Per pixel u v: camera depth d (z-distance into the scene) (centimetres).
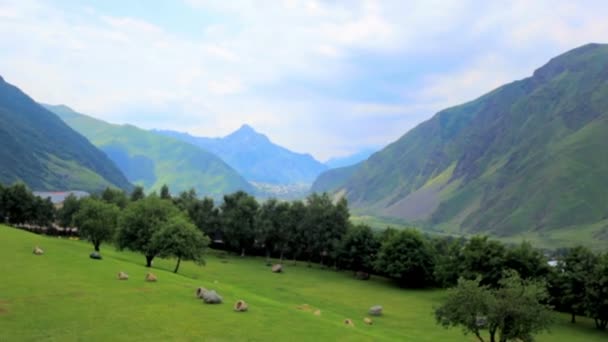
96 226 10356
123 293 5291
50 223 17588
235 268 13650
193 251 9669
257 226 17588
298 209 18138
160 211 10656
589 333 8469
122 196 18425
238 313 5019
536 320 5472
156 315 4491
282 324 4816
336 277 14212
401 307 9700
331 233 16800
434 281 13150
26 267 6078
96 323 4012
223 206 19362
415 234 13575
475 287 5747
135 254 12788
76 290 5112
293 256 18362
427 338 6862
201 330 4150
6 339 3412
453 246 12619
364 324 7219
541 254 10912
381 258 13550
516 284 5684
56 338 3541
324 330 4844
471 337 7094
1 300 4372
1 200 15950
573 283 9406
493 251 10850
